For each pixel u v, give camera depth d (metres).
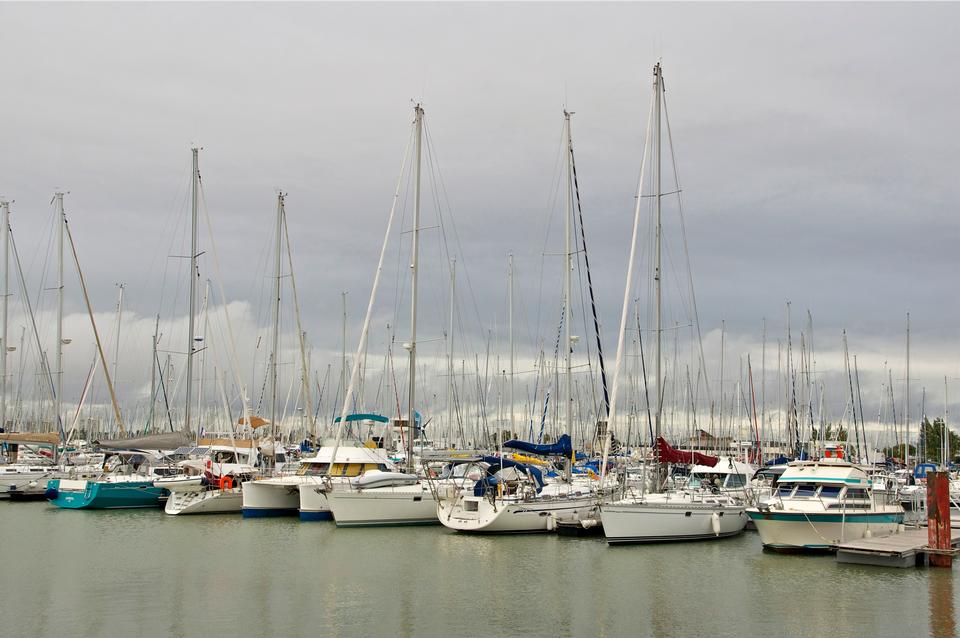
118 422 56.69
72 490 45.06
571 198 43.00
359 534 35.97
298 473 43.53
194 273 49.09
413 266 42.09
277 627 21.22
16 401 65.38
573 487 39.03
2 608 22.92
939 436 84.88
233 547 32.78
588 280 42.88
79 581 26.39
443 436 65.81
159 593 24.80
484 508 35.50
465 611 22.94
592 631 21.12
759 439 65.62
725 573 27.86
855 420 65.44
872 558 28.94
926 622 21.89
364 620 21.95
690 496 36.41
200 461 45.66
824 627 21.45
